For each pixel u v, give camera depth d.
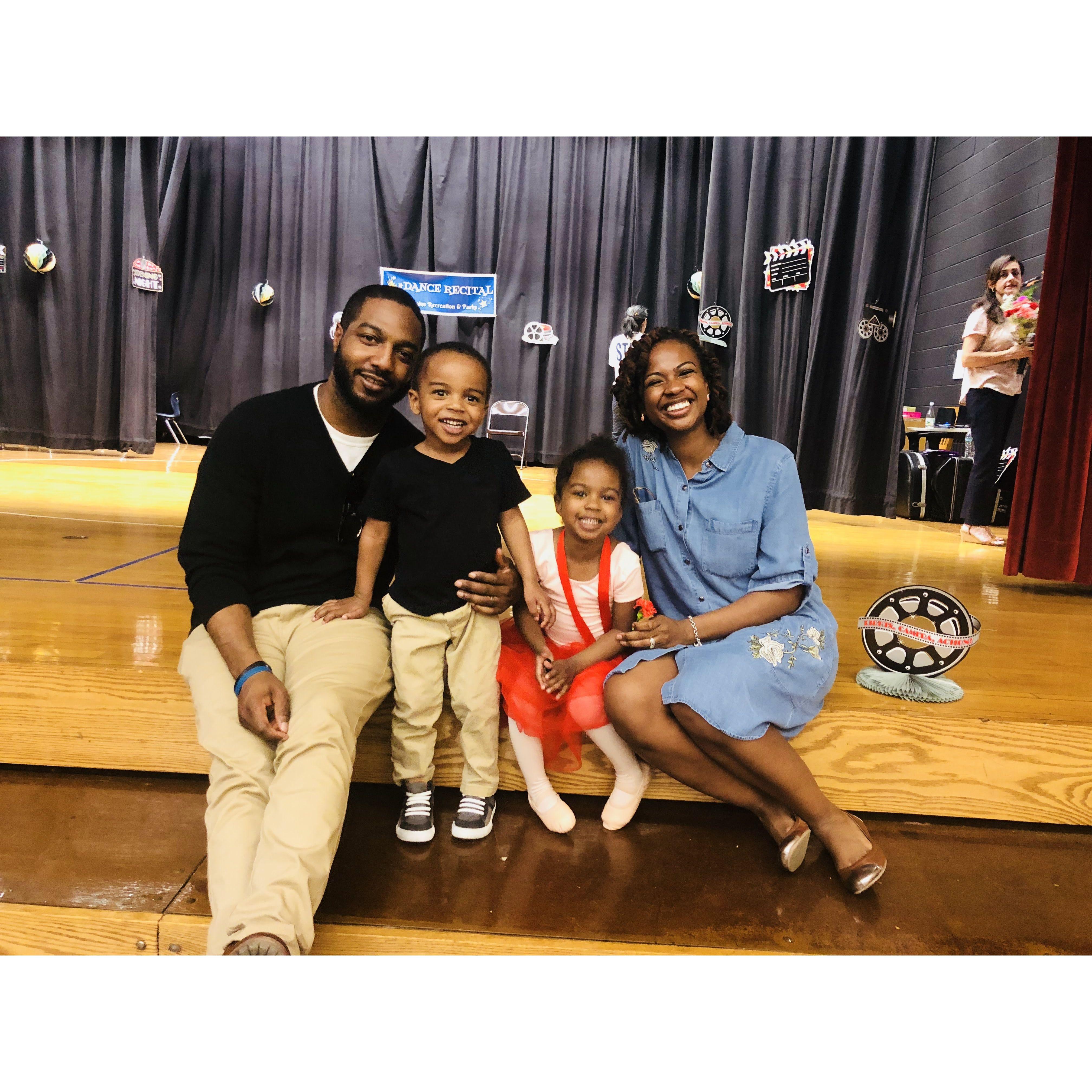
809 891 1.36
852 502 5.31
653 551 1.59
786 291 5.59
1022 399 5.09
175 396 7.24
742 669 1.36
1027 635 2.31
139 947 1.19
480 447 1.57
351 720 1.27
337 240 7.61
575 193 7.29
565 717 1.53
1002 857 1.50
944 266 6.09
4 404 6.68
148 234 6.42
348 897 1.28
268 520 1.51
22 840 1.40
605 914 1.27
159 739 1.62
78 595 2.20
